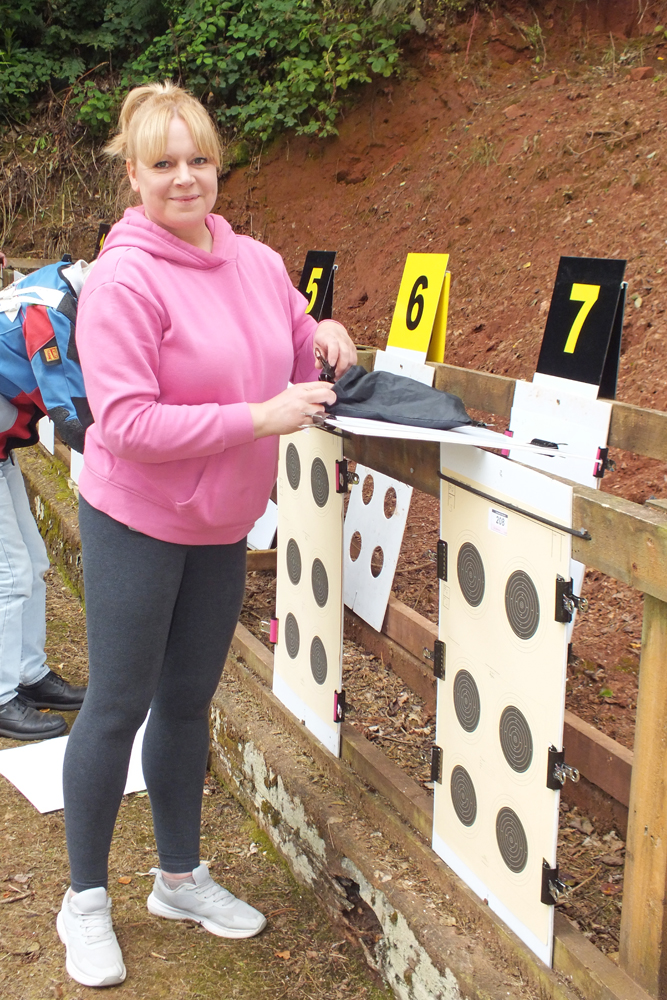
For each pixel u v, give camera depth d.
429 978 1.89
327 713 2.49
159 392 1.79
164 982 2.15
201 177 1.77
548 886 1.67
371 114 7.70
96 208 9.79
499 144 6.34
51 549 4.87
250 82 8.64
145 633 1.98
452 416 1.81
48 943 2.28
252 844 2.67
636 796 1.56
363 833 2.24
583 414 2.38
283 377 2.00
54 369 2.67
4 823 2.77
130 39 10.04
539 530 1.65
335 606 2.38
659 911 1.52
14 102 10.22
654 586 1.42
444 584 1.99
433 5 7.54
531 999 1.71
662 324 4.26
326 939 2.28
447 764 2.02
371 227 7.04
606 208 5.20
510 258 5.52
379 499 3.29
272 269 2.04
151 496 1.89
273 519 4.02
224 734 2.91
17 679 3.30
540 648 1.66
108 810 2.10
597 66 6.74
